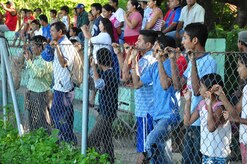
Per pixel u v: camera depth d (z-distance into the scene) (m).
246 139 5.52
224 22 17.78
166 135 6.36
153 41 6.61
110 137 6.99
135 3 10.67
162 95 6.31
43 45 8.41
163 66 6.07
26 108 8.91
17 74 9.09
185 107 5.92
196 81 5.62
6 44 8.54
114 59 7.15
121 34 11.42
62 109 7.83
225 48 9.05
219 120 5.58
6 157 6.60
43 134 7.56
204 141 5.79
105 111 6.95
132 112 7.44
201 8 10.20
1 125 8.40
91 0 20.86
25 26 15.89
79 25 14.36
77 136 8.61
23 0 20.81
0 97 10.88
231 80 6.96
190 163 6.11
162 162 6.39
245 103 5.47
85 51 6.71
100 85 6.84
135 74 6.46
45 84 8.58
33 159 6.48
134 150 7.19
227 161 5.80
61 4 20.78
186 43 6.16
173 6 10.66
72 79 7.80
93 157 6.30
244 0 15.53
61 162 6.41
